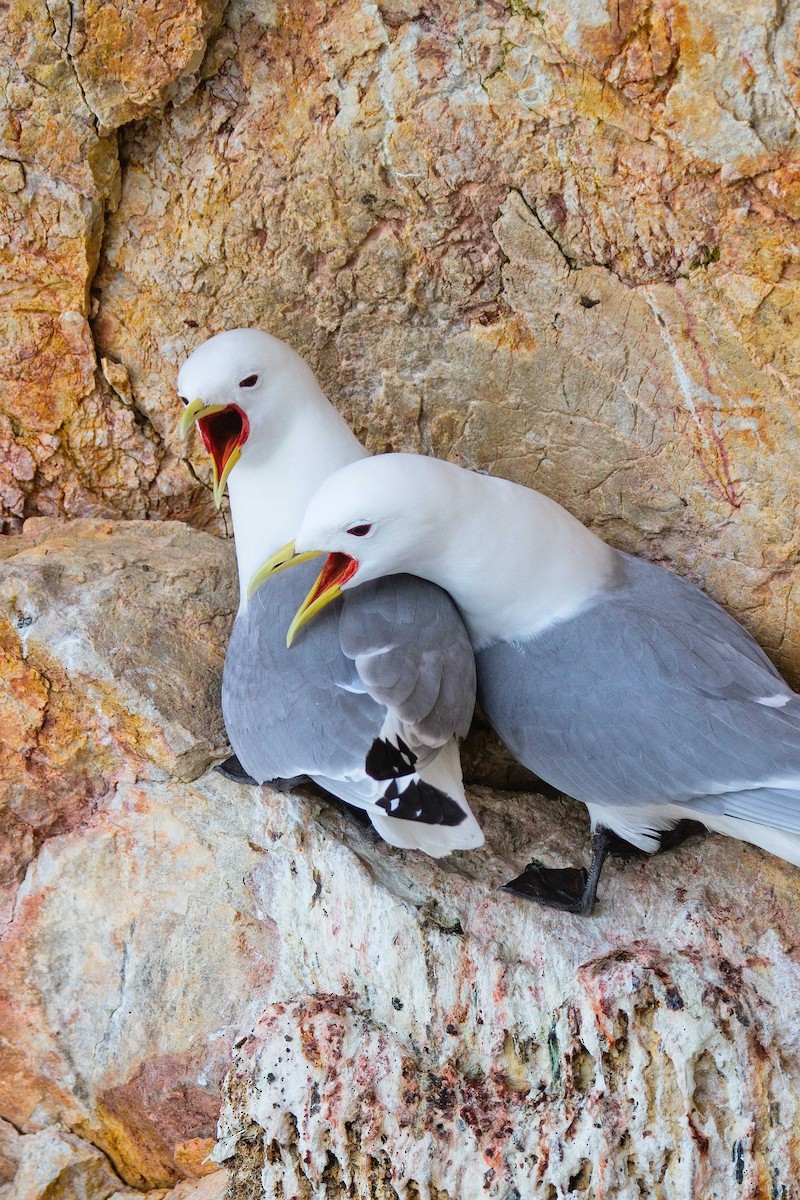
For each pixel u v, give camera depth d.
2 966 5.31
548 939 4.52
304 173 5.13
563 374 5.14
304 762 4.55
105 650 5.14
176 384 5.77
